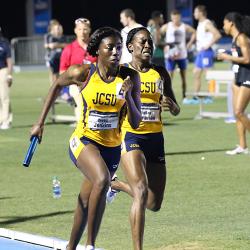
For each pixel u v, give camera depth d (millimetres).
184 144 35969
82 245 18562
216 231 20375
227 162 31000
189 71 86375
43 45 93125
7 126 42688
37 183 27406
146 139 18891
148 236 19984
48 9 102000
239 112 31594
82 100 17219
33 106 54531
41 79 79438
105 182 16719
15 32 111062
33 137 17281
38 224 21594
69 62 34219
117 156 17578
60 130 41781
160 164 19328
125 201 24391
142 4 119250
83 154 17031
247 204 23594
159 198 19516
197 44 53969
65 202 24312
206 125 43031
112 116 17234
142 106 18938
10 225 21516
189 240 19469
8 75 42219
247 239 19438
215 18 119938
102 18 117250
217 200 24188
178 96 60031
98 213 16797
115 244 19344
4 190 26312
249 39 30531
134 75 17453
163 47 54188
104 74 17109
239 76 31000
